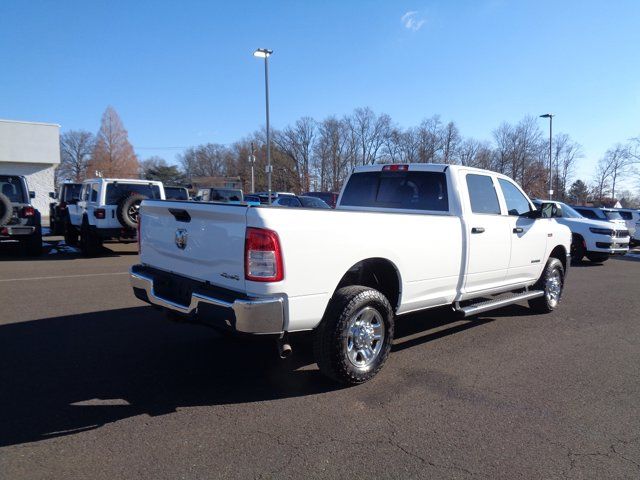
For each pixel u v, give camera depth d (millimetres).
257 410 3643
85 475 2750
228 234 3652
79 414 3500
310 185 75188
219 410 3625
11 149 34094
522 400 3947
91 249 12195
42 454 2959
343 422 3480
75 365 4484
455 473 2871
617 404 3910
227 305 3488
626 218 21625
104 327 5738
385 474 2840
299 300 3631
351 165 71875
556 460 3041
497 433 3375
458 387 4191
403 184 5812
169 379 4211
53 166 36250
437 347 5336
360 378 4066
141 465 2863
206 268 3902
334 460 2977
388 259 4297
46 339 5234
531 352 5238
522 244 6152
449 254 4969
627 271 12742
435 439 3270
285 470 2852
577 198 64062
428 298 4852
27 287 8055
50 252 13250
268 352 4980
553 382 4367
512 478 2834
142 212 4777
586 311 7387
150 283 4355
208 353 4910
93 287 8133
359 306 3955
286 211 3576
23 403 3656
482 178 5805
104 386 4020
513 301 6117
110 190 11992
